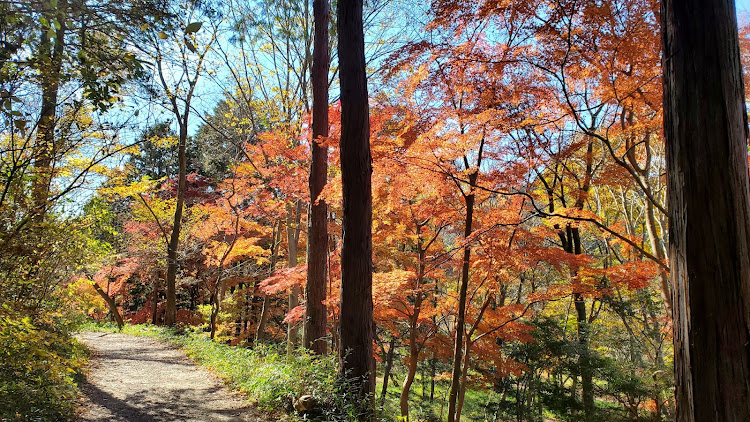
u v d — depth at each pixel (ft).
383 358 53.72
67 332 25.23
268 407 20.13
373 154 23.26
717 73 8.48
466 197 26.18
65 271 20.74
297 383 20.66
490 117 22.44
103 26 12.64
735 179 8.25
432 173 24.67
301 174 35.14
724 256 8.07
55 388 17.04
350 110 20.31
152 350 38.19
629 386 31.60
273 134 36.58
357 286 19.94
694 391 8.18
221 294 64.90
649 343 39.81
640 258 36.76
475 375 40.83
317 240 30.07
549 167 28.04
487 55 22.27
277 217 44.78
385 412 21.47
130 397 21.08
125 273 61.46
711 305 8.07
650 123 22.70
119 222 57.06
